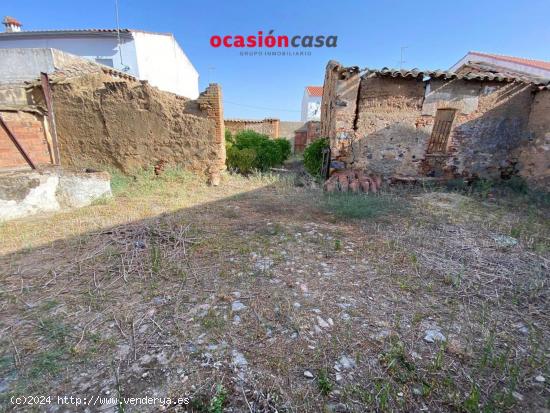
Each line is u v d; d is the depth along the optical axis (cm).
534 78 624
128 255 298
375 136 655
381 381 154
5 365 160
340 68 613
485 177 691
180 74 1675
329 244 337
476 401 140
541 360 170
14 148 527
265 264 284
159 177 680
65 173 486
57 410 136
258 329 193
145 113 650
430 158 673
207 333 188
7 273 261
